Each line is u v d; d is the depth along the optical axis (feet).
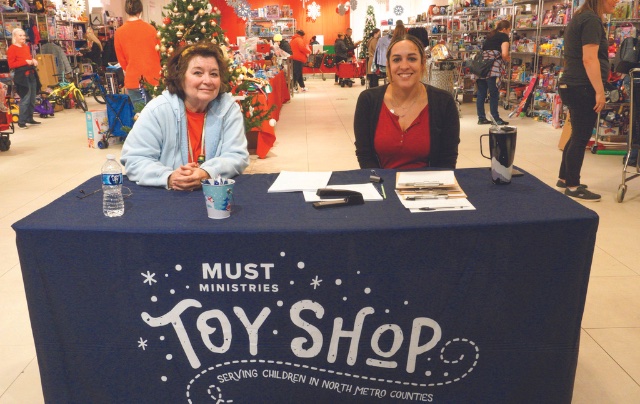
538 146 21.36
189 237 5.44
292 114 31.73
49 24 37.37
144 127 7.51
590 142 20.51
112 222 5.69
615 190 15.58
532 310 5.75
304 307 5.64
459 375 5.89
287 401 5.99
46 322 5.83
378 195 6.39
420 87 8.96
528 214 5.68
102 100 38.93
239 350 5.81
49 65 34.96
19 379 7.54
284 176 7.37
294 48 44.57
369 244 5.44
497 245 5.51
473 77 35.32
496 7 35.63
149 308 5.70
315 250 5.45
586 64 13.56
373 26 57.31
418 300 5.63
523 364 5.89
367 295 5.59
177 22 15.01
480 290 5.63
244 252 5.47
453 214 5.74
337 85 53.06
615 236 12.18
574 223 5.54
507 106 32.04
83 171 18.89
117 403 6.03
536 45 28.66
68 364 5.94
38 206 14.97
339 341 5.75
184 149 7.74
